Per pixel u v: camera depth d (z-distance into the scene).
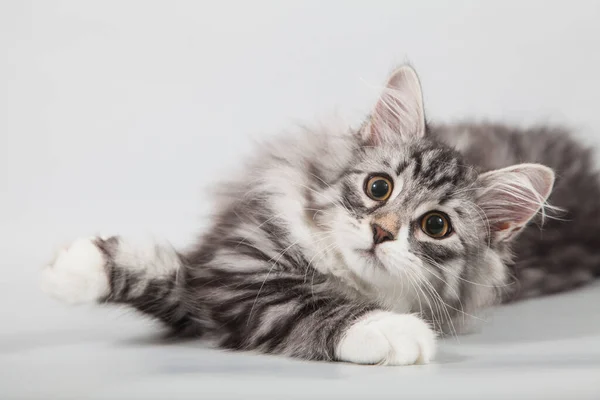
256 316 0.62
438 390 0.54
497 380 0.56
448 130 0.86
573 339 0.67
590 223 0.85
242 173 0.70
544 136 0.88
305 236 0.64
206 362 0.59
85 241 0.64
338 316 0.60
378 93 0.70
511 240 0.70
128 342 0.65
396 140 0.68
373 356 0.58
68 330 0.68
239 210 0.67
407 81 0.68
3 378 0.56
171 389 0.54
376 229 0.63
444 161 0.67
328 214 0.65
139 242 0.64
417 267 0.63
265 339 0.61
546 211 0.79
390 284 0.64
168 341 0.65
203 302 0.64
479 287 0.68
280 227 0.65
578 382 0.56
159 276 0.64
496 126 0.89
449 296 0.66
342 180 0.66
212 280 0.64
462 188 0.66
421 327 0.60
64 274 0.62
